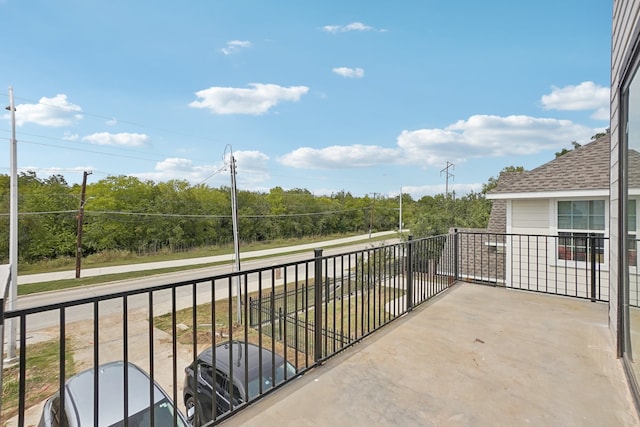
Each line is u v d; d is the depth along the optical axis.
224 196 28.92
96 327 1.31
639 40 1.80
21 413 1.14
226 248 26.17
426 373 2.18
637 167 1.96
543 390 1.96
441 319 3.22
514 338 2.75
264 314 9.15
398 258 3.61
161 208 23.61
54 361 6.94
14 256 8.05
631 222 2.13
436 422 1.67
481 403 1.83
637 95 1.93
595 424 1.64
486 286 4.57
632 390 1.92
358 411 1.77
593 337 2.76
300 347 6.66
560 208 6.71
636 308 2.01
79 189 22.52
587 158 6.81
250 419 1.72
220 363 4.20
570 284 6.50
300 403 1.86
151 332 1.48
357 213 43.00
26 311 1.14
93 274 15.19
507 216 7.40
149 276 14.66
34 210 18.78
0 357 1.09
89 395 3.21
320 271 2.36
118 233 21.50
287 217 34.19
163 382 6.00
